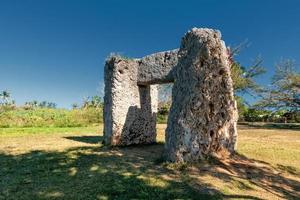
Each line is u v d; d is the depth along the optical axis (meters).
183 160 9.97
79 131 22.61
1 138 17.66
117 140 14.07
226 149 11.02
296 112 37.44
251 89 38.09
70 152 12.39
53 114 34.44
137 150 12.98
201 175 9.05
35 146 14.18
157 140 16.36
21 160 11.13
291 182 9.19
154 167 9.82
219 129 10.91
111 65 14.49
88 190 7.82
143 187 7.98
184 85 10.45
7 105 40.94
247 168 10.03
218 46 10.77
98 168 9.75
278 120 42.34
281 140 17.03
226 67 11.07
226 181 8.69
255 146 14.02
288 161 11.45
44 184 8.34
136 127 14.66
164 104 36.31
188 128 10.17
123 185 8.13
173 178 8.75
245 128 26.89
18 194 7.60
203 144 10.42
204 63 10.54
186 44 10.76
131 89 14.61
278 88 34.88
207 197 7.43
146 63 14.27
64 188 8.00
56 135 19.42
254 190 8.23
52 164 10.37
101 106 43.09
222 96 11.03
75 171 9.47
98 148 13.35
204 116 10.52
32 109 40.06
